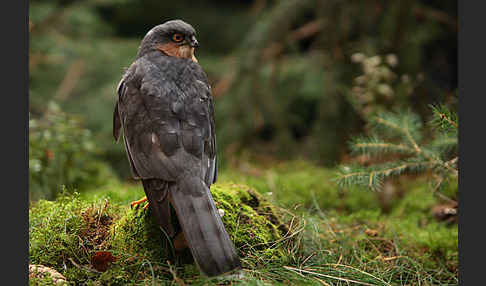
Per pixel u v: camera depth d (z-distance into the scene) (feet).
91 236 21.84
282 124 46.11
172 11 63.26
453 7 51.93
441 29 50.42
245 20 62.03
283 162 44.01
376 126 27.53
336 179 25.91
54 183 34.42
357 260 23.94
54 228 21.62
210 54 59.77
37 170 32.35
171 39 22.26
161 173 19.42
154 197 19.43
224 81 47.96
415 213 31.86
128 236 21.50
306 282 19.80
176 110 20.47
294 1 44.68
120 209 23.48
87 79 52.47
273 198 26.55
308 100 50.78
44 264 20.53
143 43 22.94
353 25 45.14
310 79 47.75
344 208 33.99
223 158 45.19
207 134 20.76
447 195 31.65
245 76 45.09
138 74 21.52
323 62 44.73
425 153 25.89
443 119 24.23
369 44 43.39
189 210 18.52
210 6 64.85
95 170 37.83
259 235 22.31
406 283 22.59
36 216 22.54
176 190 19.08
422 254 26.14
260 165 43.16
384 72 39.81
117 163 49.03
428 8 50.52
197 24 62.69
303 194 34.24
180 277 20.27
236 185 25.48
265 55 45.14
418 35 46.60
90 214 22.58
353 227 28.48
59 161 35.22
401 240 26.86
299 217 24.68
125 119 21.12
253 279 18.56
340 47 43.80
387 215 33.06
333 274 21.26
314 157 43.16
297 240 23.25
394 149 26.61
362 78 40.22
